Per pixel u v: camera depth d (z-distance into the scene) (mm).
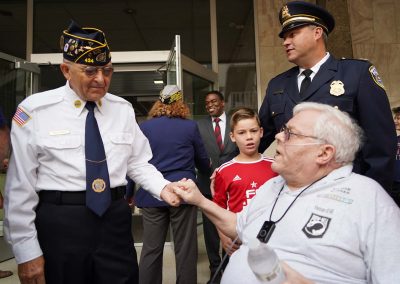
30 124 1152
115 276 1204
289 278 894
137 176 1441
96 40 1146
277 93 1619
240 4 4789
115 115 1297
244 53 4691
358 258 969
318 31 1463
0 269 3031
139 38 4828
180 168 2197
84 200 1158
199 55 4754
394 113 3213
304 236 1002
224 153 2824
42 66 4137
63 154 1153
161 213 2211
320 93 1446
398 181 2816
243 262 1088
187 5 4855
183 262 2203
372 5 4203
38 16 4766
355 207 994
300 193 1096
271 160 1783
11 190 1137
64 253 1137
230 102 4641
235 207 1707
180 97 2318
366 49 4168
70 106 1210
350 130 1097
